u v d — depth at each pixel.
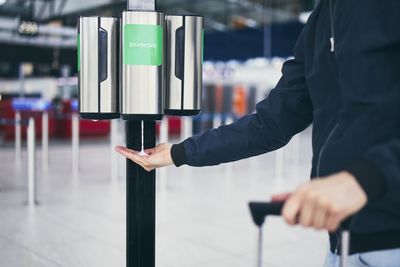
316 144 1.04
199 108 1.65
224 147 1.21
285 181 6.39
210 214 4.38
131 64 1.49
